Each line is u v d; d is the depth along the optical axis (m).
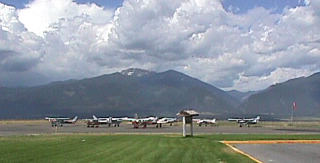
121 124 123.69
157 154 24.52
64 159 21.58
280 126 104.88
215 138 42.44
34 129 78.12
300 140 40.59
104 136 44.75
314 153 28.56
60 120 125.88
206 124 114.00
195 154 24.83
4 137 42.62
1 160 20.98
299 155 27.20
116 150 26.95
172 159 22.09
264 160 24.08
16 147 28.58
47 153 24.55
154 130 72.50
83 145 30.95
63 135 47.78
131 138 40.50
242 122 110.38
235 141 39.09
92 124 101.12
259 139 41.50
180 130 72.38
